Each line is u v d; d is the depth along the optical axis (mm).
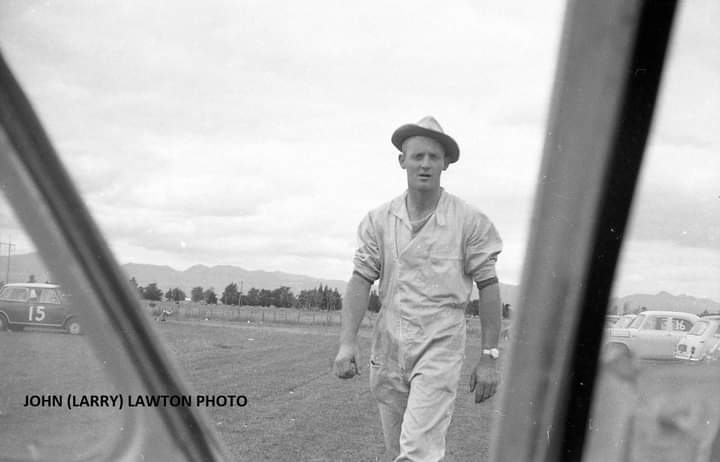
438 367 3682
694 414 3617
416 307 3721
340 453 3834
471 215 3758
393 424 3865
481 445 3654
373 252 3838
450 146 3766
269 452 3836
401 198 3828
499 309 3768
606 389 3787
